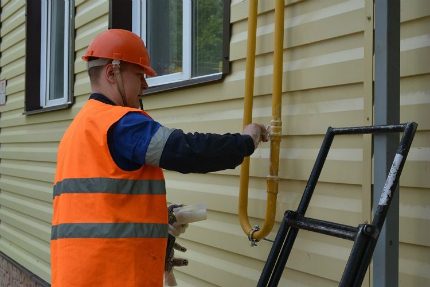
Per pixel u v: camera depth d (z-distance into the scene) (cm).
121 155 196
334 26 237
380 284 192
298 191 255
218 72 332
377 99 198
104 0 446
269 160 263
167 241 230
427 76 202
